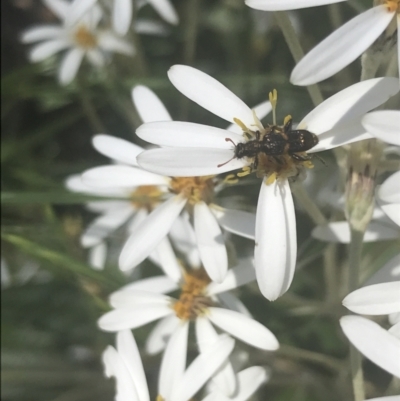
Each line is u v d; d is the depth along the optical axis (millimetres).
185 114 151
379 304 73
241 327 92
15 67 198
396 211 78
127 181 97
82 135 185
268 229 76
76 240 140
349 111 75
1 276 151
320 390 124
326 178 124
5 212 154
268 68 179
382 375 121
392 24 76
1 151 151
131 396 83
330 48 73
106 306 122
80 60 160
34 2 199
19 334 137
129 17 117
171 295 109
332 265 116
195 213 92
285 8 72
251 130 81
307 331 129
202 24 190
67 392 134
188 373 86
